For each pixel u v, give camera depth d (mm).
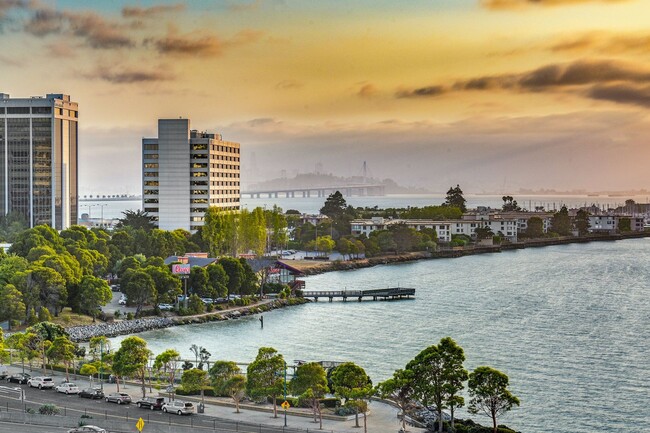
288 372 192500
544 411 172000
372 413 158875
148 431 139625
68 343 183500
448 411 169250
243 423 148250
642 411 172625
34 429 139375
